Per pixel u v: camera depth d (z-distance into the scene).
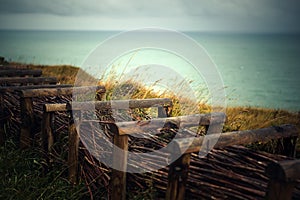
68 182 3.16
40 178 3.23
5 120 4.26
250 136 2.64
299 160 1.88
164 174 2.66
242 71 79.69
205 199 2.39
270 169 1.84
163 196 2.64
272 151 3.54
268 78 67.38
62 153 3.43
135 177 2.83
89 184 2.99
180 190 2.21
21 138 3.85
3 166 3.37
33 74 6.11
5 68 6.46
